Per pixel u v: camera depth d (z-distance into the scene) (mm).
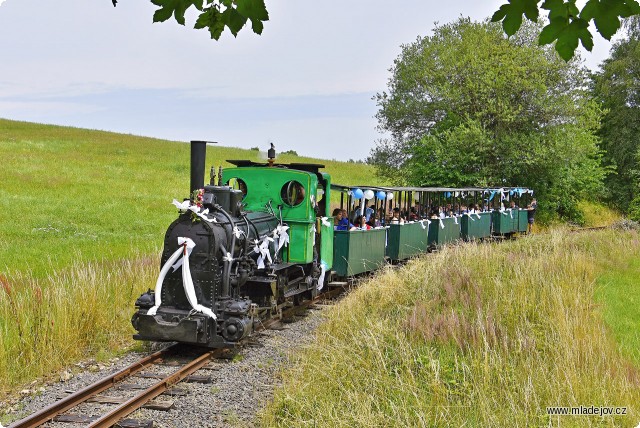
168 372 7891
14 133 55469
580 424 6164
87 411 6434
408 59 30875
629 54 39656
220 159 51406
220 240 8805
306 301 12391
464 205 23359
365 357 7910
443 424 6184
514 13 3254
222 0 3322
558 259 14062
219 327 8648
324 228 12367
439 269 12281
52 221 22312
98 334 9227
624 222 28656
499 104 27359
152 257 13945
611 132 40219
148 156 46906
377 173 33250
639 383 7426
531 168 28656
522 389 6797
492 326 8703
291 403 6617
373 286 11961
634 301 11531
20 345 8016
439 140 28984
